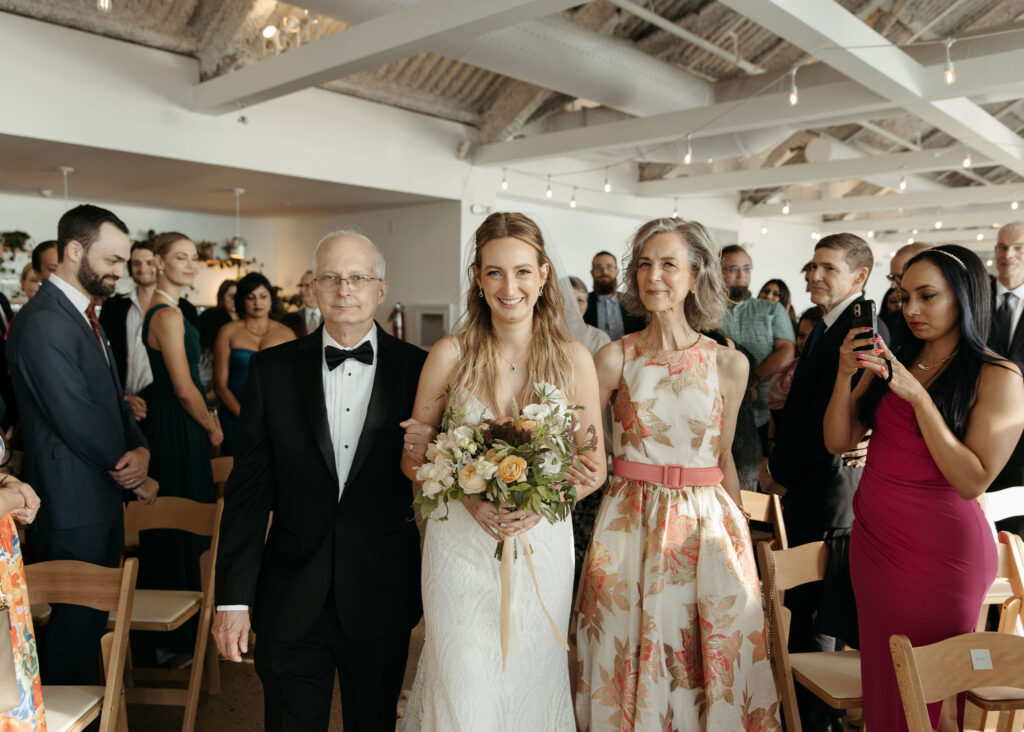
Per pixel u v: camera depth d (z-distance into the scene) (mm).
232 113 6855
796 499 2605
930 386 1944
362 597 1902
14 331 2436
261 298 4648
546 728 1860
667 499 2064
